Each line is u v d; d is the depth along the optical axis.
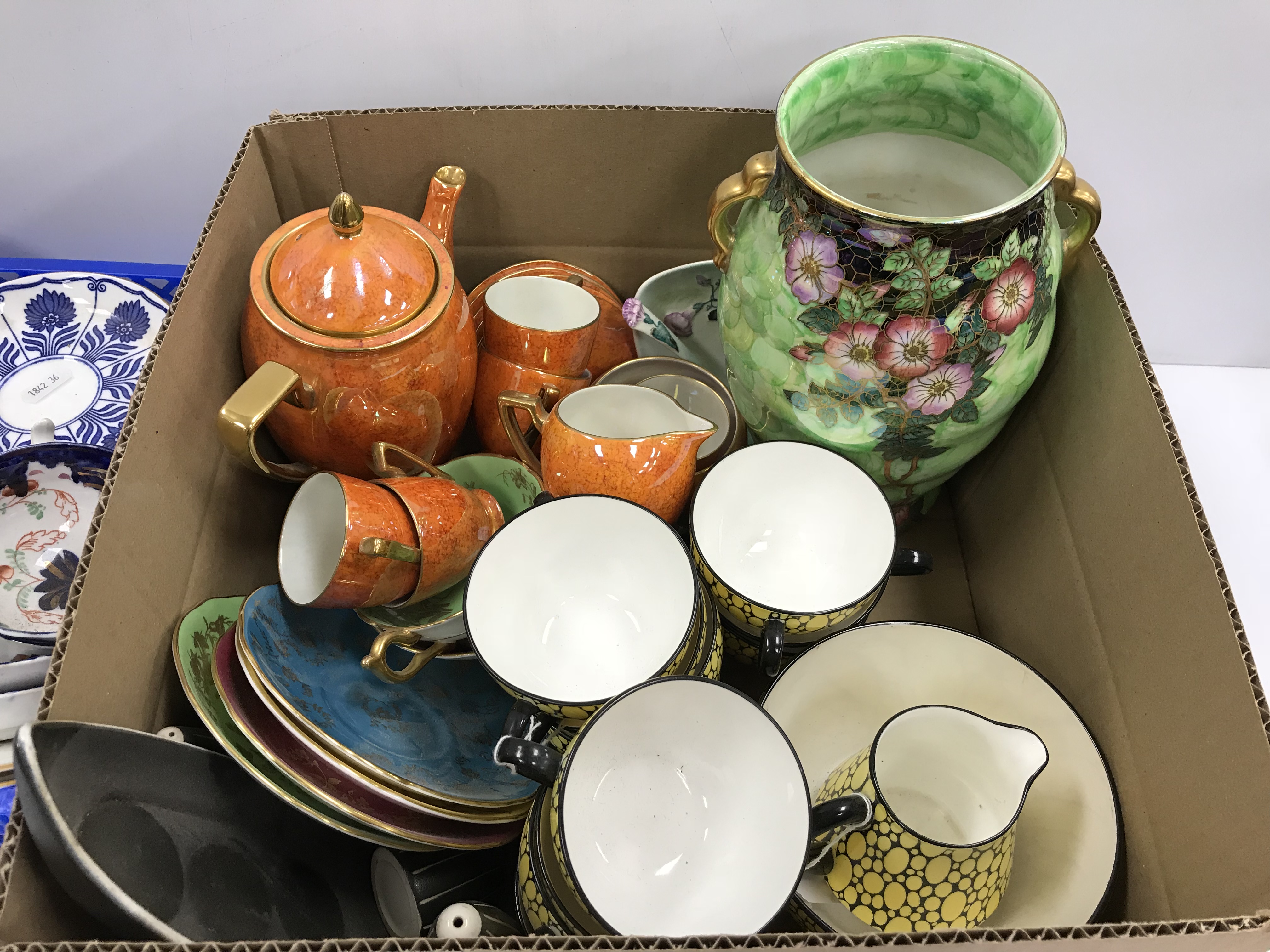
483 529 0.58
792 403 0.56
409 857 0.51
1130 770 0.48
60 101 0.70
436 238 0.60
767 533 0.61
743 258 0.54
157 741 0.44
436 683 0.58
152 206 0.80
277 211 0.67
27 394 0.71
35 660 0.53
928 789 0.52
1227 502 0.82
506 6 0.64
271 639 0.51
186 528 0.52
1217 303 0.85
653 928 0.45
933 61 0.53
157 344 0.50
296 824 0.50
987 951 0.35
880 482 0.61
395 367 0.55
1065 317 0.58
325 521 0.54
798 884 0.42
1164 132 0.71
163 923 0.36
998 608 0.63
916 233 0.45
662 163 0.66
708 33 0.66
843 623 0.54
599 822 0.47
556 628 0.57
